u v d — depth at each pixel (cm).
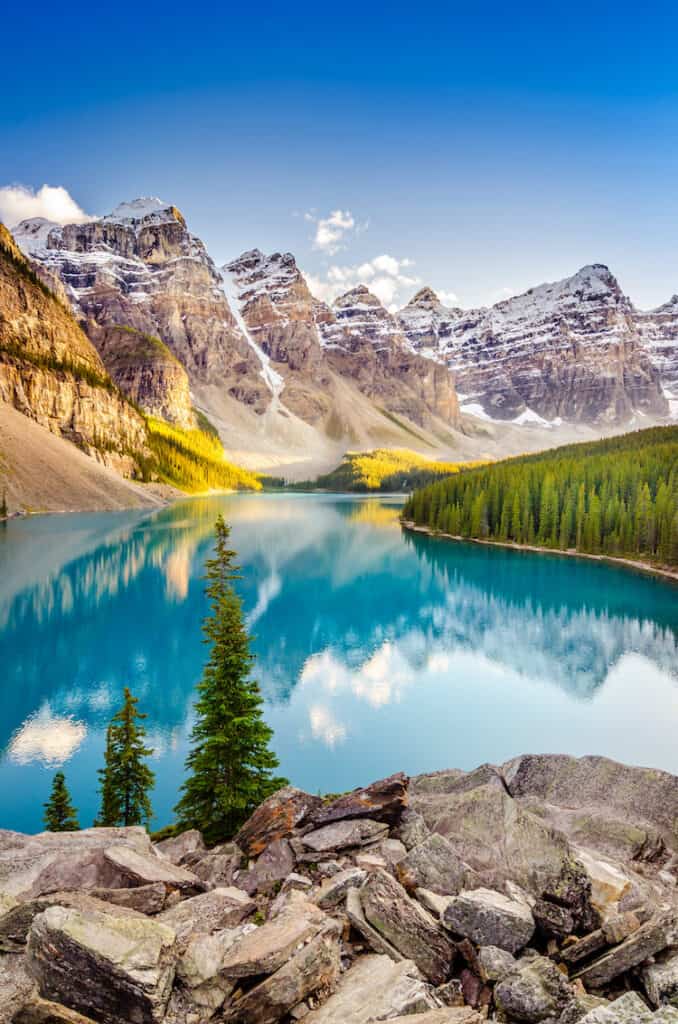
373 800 1224
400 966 775
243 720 2083
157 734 3547
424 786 1516
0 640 5300
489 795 1174
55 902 852
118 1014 668
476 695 4228
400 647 5369
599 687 4419
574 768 1478
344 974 771
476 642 5550
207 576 2381
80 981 686
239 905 968
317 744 3434
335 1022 680
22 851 1134
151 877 1022
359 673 4675
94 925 744
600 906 887
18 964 778
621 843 1195
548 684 4481
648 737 3581
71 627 5681
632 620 6397
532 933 817
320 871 1077
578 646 5466
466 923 834
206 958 754
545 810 1319
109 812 2366
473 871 983
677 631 5972
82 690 4225
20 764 3180
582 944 802
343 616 6406
